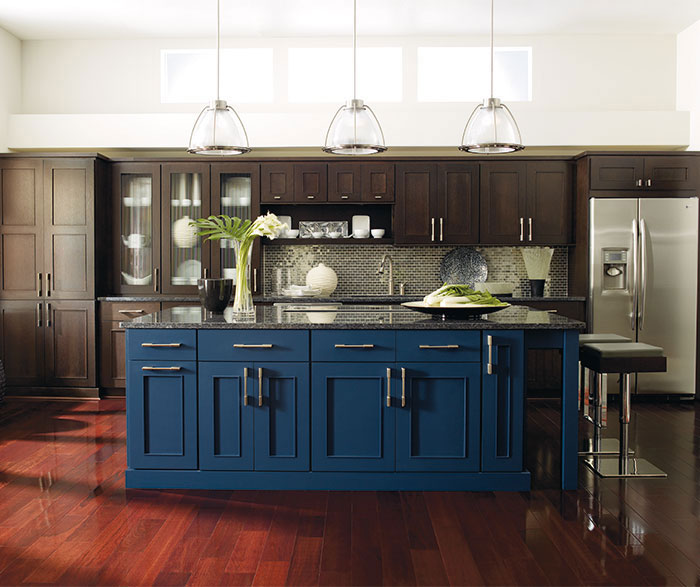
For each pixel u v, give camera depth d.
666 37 6.26
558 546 2.73
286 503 3.23
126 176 6.11
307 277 6.26
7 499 3.29
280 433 3.41
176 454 3.43
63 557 2.62
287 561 2.58
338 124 3.67
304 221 6.40
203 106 6.33
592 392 4.23
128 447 3.45
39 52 6.34
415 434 3.40
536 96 6.27
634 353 3.64
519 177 6.05
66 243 5.84
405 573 2.48
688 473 3.72
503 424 3.39
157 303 5.89
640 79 6.27
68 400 5.77
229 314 3.91
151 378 3.43
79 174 5.82
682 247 5.73
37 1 5.36
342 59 6.32
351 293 6.48
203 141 3.58
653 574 2.48
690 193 5.77
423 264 6.46
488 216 6.07
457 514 3.08
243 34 6.18
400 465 3.40
